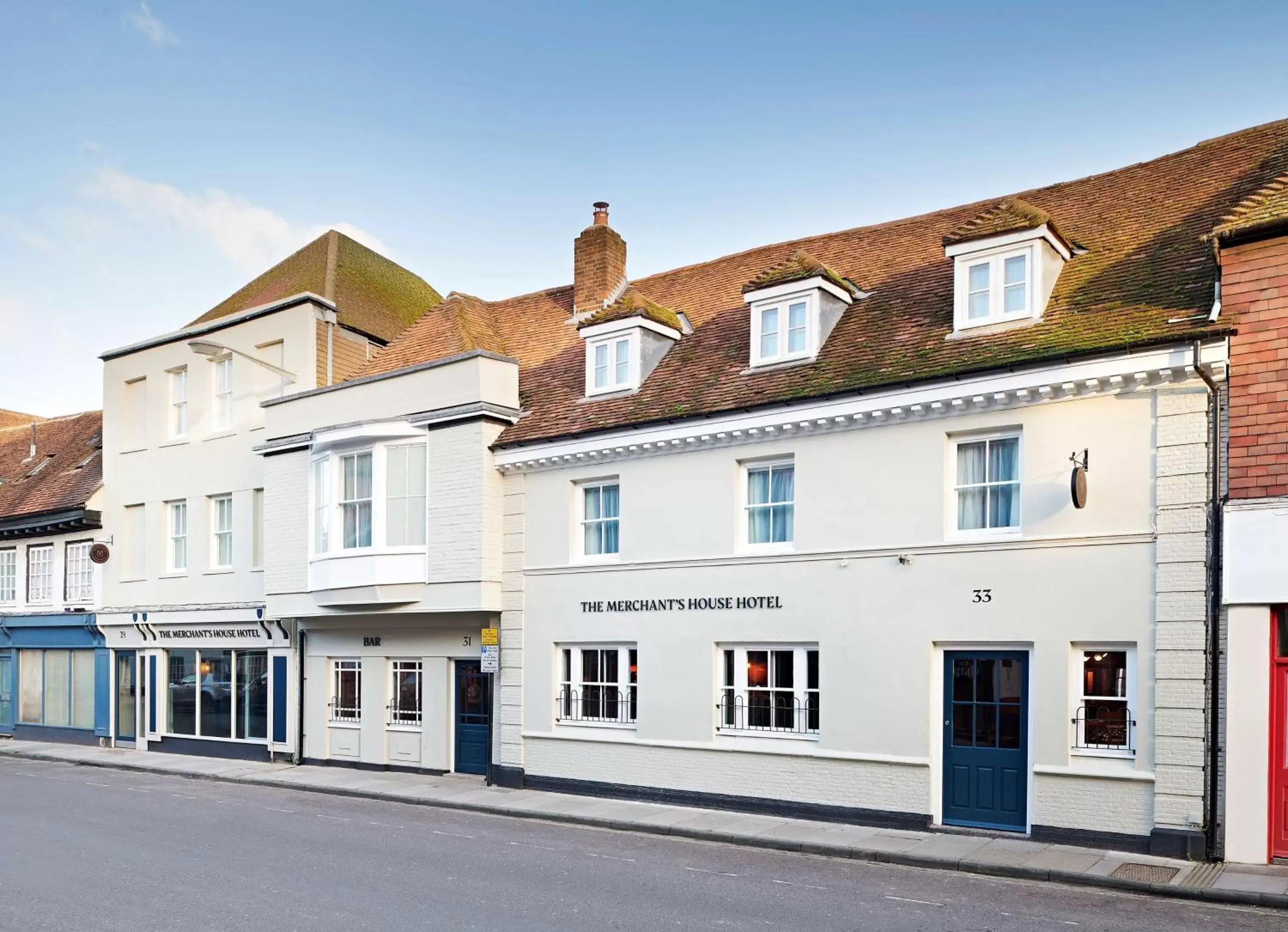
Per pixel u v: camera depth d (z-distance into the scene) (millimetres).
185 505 24875
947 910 9664
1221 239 11758
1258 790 11070
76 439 30906
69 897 10133
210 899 10039
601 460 16938
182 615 23922
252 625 22547
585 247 21391
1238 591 11266
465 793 17141
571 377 18875
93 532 26641
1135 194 15594
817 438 14656
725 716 15352
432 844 13047
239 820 14930
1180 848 11336
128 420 26359
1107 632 12070
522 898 10078
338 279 24359
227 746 23234
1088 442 12406
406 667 20188
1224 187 14367
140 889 10484
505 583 18000
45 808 16172
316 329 22234
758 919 9328
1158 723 11633
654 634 16094
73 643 26938
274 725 22234
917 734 13398
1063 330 13055
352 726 20797
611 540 17094
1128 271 13641
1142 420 12078
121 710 25953
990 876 11164
